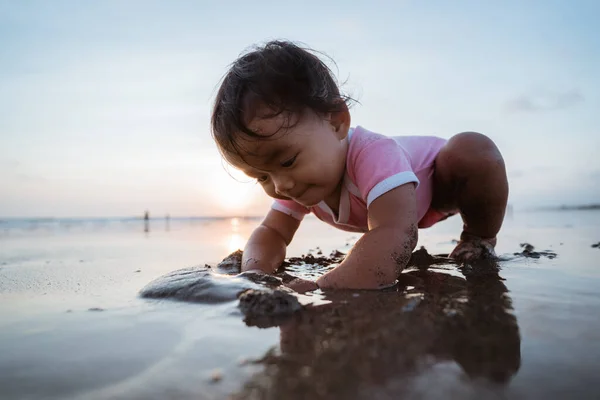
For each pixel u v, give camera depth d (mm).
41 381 196
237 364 206
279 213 608
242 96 431
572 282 385
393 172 461
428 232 1133
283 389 179
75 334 260
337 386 181
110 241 1107
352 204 521
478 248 555
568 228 1090
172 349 229
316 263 593
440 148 582
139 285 429
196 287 354
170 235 1360
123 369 206
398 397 171
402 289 375
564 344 225
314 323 267
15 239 1277
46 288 424
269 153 435
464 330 249
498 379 186
